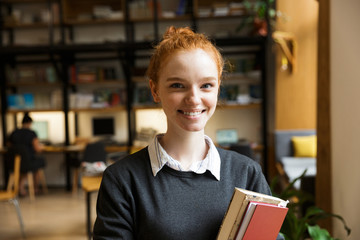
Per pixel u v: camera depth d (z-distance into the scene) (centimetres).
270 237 94
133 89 671
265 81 622
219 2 638
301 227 223
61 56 653
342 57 244
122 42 600
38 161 621
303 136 585
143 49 612
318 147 284
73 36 688
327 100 274
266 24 571
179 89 93
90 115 705
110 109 661
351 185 229
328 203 276
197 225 96
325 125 277
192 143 102
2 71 673
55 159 702
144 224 97
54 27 679
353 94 224
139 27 680
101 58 677
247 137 680
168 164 100
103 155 562
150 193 98
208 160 102
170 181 99
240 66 646
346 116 238
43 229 454
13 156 496
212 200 99
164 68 94
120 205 98
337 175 259
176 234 95
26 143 608
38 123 692
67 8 662
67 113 661
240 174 105
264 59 616
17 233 441
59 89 696
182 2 636
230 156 108
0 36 684
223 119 683
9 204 579
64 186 700
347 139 237
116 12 648
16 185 438
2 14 678
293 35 586
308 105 589
